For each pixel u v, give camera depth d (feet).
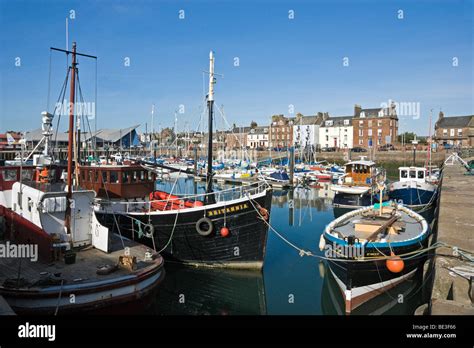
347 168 100.58
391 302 37.78
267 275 46.80
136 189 50.93
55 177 49.67
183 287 42.73
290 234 68.39
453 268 29.84
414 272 40.14
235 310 37.35
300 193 130.93
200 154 218.38
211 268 45.80
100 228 34.78
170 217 44.75
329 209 98.37
